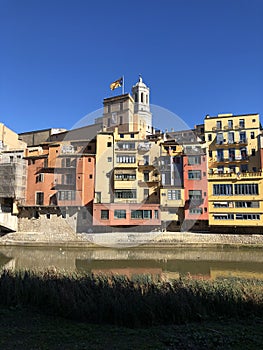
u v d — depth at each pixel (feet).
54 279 42.96
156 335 26.96
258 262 110.11
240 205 149.38
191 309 32.37
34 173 163.63
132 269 96.12
